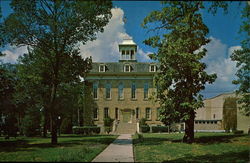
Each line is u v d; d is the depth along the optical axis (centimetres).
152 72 5159
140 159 1291
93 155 1377
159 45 2267
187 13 1277
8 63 3097
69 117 4575
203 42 2250
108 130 4584
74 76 2605
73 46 2366
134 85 5228
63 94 3641
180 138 2800
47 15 2122
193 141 2320
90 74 5172
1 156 1400
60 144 2173
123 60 5550
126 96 5172
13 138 3281
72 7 2089
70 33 2206
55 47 2211
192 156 1427
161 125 5000
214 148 1841
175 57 2178
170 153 1559
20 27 2080
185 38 2241
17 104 2798
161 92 2350
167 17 1798
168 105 2280
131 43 5600
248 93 2555
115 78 5209
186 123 2355
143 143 2259
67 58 2406
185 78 2280
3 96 2353
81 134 4362
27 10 2059
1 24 2091
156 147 1916
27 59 3130
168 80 2245
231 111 4503
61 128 4491
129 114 5144
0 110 2416
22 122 3834
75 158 1255
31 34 2141
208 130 5056
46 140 2761
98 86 5178
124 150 1700
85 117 5059
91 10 2092
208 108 5706
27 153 1539
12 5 2047
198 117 6025
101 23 2266
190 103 2181
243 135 2616
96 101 5131
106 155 1441
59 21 2120
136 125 4812
